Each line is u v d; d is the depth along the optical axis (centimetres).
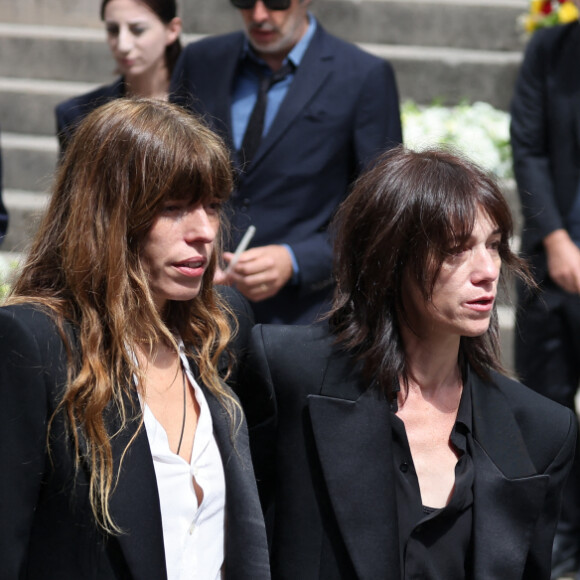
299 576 654
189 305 652
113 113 605
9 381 570
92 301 598
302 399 675
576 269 1239
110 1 1305
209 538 619
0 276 1241
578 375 1317
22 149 1989
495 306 701
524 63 1316
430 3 2178
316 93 1155
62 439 574
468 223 627
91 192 597
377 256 651
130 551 572
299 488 666
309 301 1151
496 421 677
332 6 2191
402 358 672
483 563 639
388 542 638
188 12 2194
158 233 604
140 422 590
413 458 666
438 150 671
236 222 1149
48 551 576
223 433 634
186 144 596
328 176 1160
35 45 2167
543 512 679
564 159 1276
